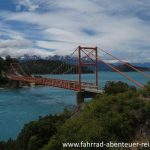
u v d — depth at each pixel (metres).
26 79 162.12
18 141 36.53
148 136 27.95
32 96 130.75
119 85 47.56
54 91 153.62
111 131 28.36
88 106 37.16
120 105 32.53
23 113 83.75
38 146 33.88
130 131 28.72
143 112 30.19
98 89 87.25
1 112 85.88
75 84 96.56
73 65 135.50
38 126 35.69
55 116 40.53
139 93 37.28
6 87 181.12
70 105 98.19
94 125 29.11
